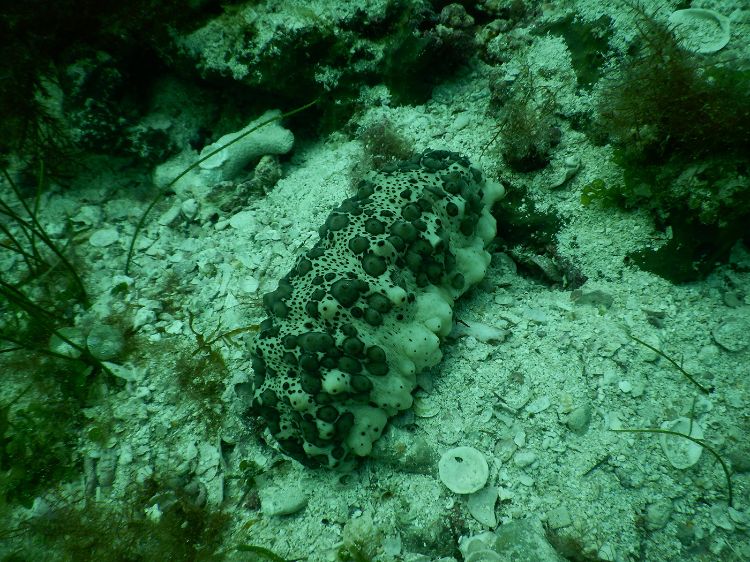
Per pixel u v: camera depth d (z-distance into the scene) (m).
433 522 0.33
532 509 0.33
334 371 0.33
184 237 0.50
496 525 0.33
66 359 0.39
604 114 0.40
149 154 0.52
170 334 0.43
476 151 0.46
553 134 0.43
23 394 0.38
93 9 0.46
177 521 0.35
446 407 0.36
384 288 0.34
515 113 0.44
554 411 0.35
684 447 0.33
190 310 0.44
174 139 0.53
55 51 0.47
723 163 0.35
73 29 0.47
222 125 0.55
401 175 0.39
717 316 0.37
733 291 0.37
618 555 0.31
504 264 0.43
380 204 0.37
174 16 0.48
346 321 0.34
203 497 0.36
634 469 0.33
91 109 0.49
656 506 0.32
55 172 0.51
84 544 0.34
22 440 0.37
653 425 0.34
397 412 0.36
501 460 0.35
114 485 0.37
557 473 0.34
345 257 0.35
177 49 0.49
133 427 0.38
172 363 0.41
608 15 0.43
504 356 0.38
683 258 0.38
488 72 0.50
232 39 0.48
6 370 0.40
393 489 0.35
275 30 0.48
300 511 0.35
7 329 0.42
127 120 0.51
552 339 0.38
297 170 0.53
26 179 0.51
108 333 0.42
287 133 0.51
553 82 0.45
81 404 0.39
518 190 0.43
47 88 0.49
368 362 0.34
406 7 0.48
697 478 0.32
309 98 0.51
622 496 0.33
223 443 0.38
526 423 0.35
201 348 0.40
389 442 0.35
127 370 0.40
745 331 0.35
